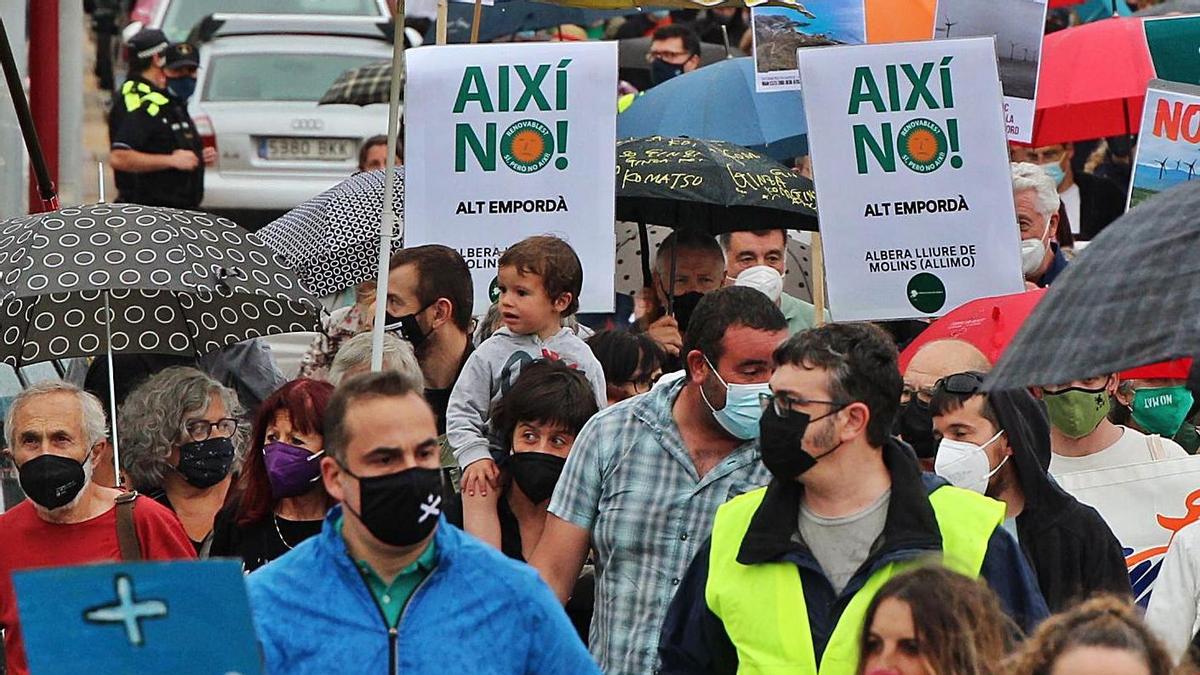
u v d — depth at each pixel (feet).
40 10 95.50
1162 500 54.65
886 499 42.73
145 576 34.73
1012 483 49.88
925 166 68.59
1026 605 42.04
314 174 126.00
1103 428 57.67
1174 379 65.36
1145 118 73.05
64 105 95.81
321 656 37.32
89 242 61.16
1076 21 127.54
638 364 63.26
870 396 42.27
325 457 37.70
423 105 68.59
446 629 37.63
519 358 59.41
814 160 68.85
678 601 44.29
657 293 75.25
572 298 60.64
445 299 64.39
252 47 130.41
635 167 74.69
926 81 68.64
